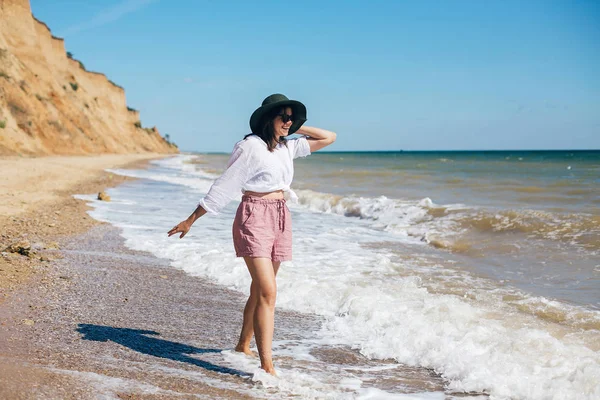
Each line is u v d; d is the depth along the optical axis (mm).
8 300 4367
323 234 9422
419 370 3383
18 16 46219
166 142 113500
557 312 4574
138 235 8477
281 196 3182
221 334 4012
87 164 32000
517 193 16219
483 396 2939
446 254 7645
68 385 2691
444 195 16016
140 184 20203
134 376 2965
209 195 3078
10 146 31094
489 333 3846
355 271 6320
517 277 6043
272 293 3119
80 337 3607
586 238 7773
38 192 13500
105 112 76125
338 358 3584
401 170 37344
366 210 12422
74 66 76312
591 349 3668
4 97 35406
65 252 6793
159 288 5355
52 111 43031
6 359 2967
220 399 2727
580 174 30281
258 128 3148
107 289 5117
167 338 3814
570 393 2822
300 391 2885
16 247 6195
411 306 4621
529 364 3252
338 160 78125
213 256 6691
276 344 3857
